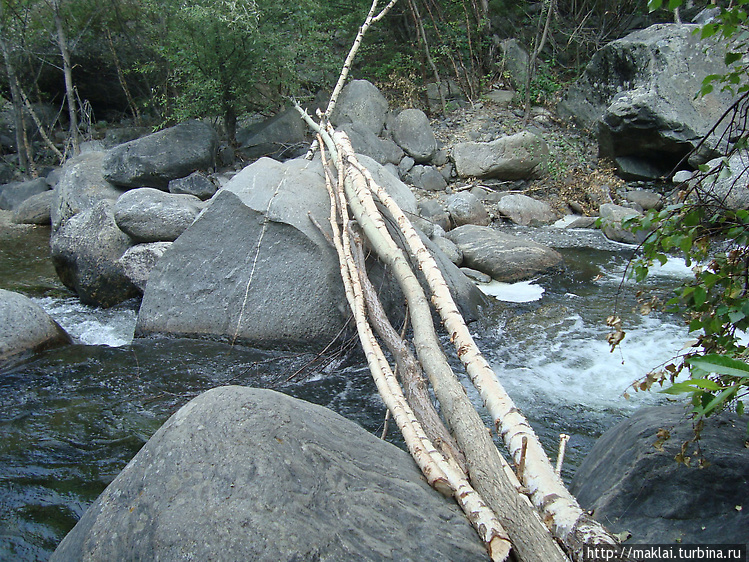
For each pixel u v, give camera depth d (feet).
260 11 29.60
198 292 16.71
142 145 28.25
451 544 6.14
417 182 30.96
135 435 11.82
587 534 6.01
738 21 7.02
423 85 38.37
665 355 14.44
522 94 37.96
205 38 29.60
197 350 15.84
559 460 8.09
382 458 7.26
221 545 5.63
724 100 28.84
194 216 20.12
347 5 37.32
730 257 7.47
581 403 12.63
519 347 15.51
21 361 15.06
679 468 7.22
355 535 5.90
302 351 15.76
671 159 30.32
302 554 5.57
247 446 6.39
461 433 8.27
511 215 28.02
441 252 18.37
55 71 42.06
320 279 15.90
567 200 29.86
